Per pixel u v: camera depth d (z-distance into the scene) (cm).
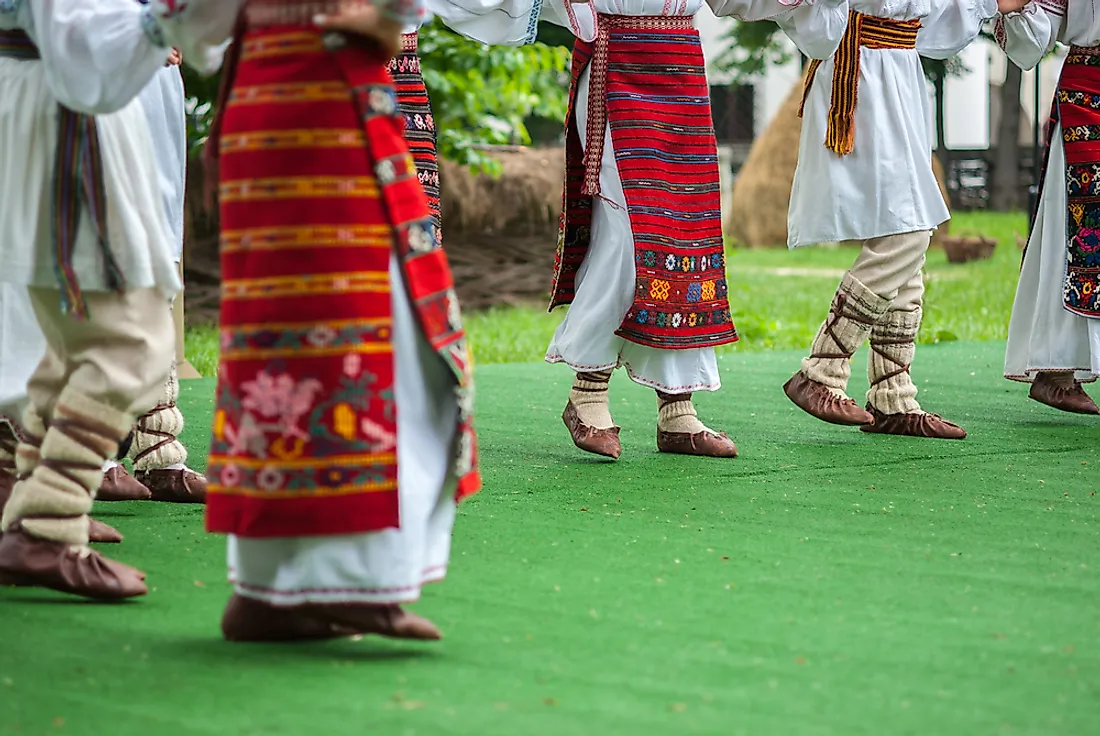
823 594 390
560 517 490
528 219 1345
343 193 323
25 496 376
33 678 315
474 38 597
